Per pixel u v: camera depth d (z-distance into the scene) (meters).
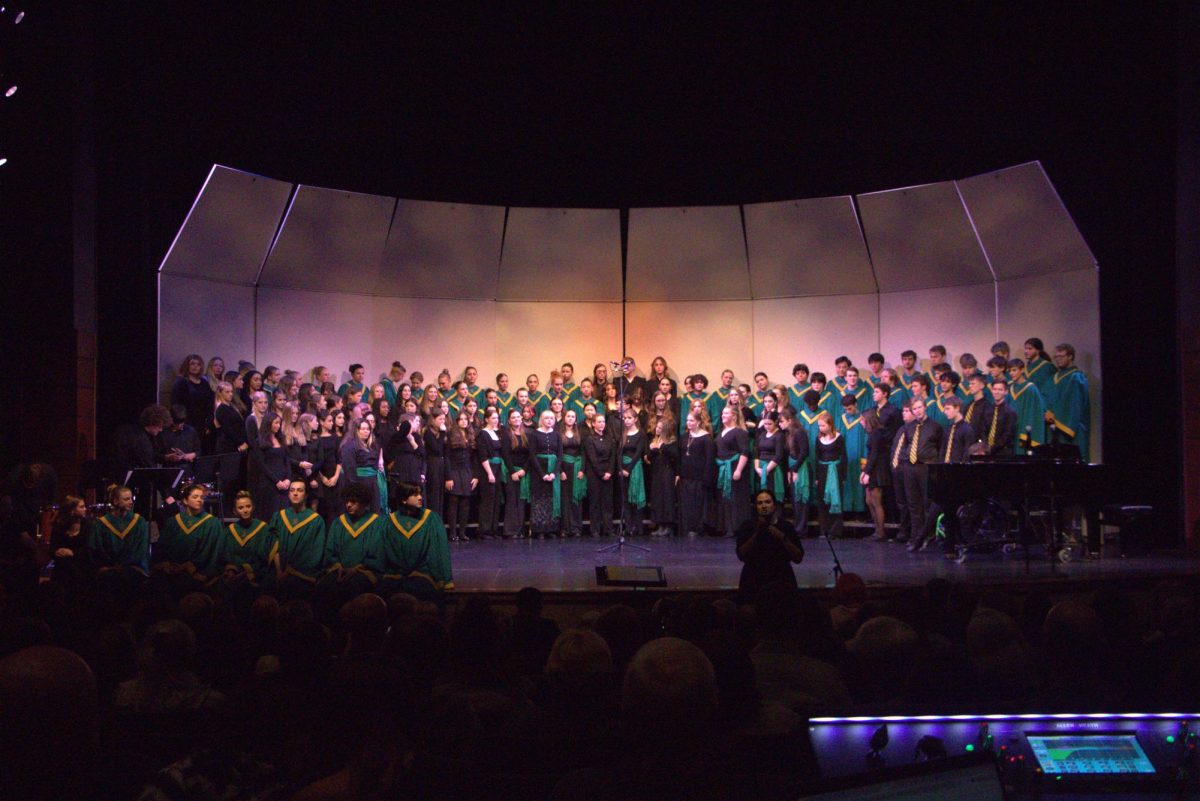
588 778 1.65
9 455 11.38
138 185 12.32
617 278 15.43
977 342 14.02
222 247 13.59
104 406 12.30
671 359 15.48
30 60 11.46
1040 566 9.78
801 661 3.62
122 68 11.95
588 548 11.97
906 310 14.62
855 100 12.23
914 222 14.18
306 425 12.19
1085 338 12.81
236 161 13.34
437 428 13.08
